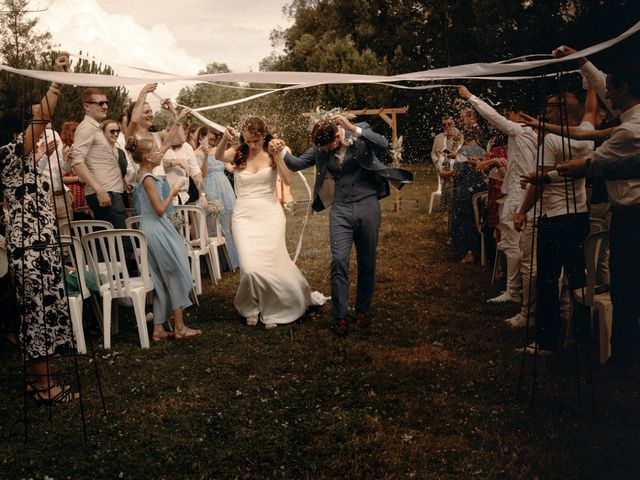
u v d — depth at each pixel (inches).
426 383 160.7
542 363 169.3
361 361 177.3
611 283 154.9
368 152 201.6
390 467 120.6
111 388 165.0
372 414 143.8
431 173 714.2
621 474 113.8
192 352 191.5
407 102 787.4
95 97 241.6
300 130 592.4
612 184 150.8
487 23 654.5
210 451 129.7
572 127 164.7
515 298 230.7
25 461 128.5
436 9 980.6
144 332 196.1
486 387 156.4
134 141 196.4
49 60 516.7
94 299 209.9
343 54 976.9
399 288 258.8
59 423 144.9
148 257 200.2
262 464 123.6
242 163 220.7
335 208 205.0
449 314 219.1
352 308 232.1
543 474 115.5
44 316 149.1
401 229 407.5
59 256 153.6
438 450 125.6
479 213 293.1
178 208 259.9
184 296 204.4
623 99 146.1
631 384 152.1
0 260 184.1
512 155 217.5
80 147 238.8
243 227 218.8
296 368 173.8
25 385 138.8
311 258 330.0
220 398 156.1
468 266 295.6
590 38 420.8
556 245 165.9
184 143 298.7
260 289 213.6
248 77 117.3
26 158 147.9
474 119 311.1
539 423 135.6
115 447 132.8
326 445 129.8
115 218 249.8
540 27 589.0
